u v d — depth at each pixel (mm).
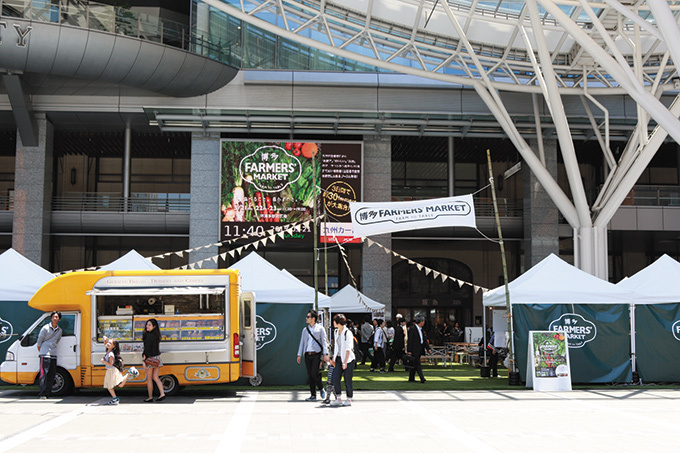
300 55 33531
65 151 40594
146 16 30828
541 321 18078
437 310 41188
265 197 32844
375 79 33438
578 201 29484
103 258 40250
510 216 36250
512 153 40469
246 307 16000
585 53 30172
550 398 14953
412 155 41625
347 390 13484
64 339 14906
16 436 9766
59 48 28812
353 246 34219
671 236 38625
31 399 14516
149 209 34250
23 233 32188
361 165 33500
